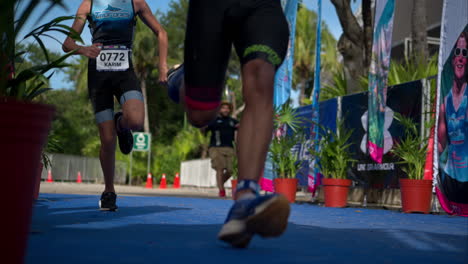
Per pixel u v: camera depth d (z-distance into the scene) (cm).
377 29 630
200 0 194
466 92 543
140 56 3106
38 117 126
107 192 375
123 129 364
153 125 3619
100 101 360
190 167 2245
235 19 193
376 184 675
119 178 2914
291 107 750
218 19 193
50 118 131
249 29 191
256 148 183
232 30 197
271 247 193
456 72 545
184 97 227
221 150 861
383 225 342
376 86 624
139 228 252
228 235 176
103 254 162
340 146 657
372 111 629
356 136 713
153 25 376
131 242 194
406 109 628
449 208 521
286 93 755
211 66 197
